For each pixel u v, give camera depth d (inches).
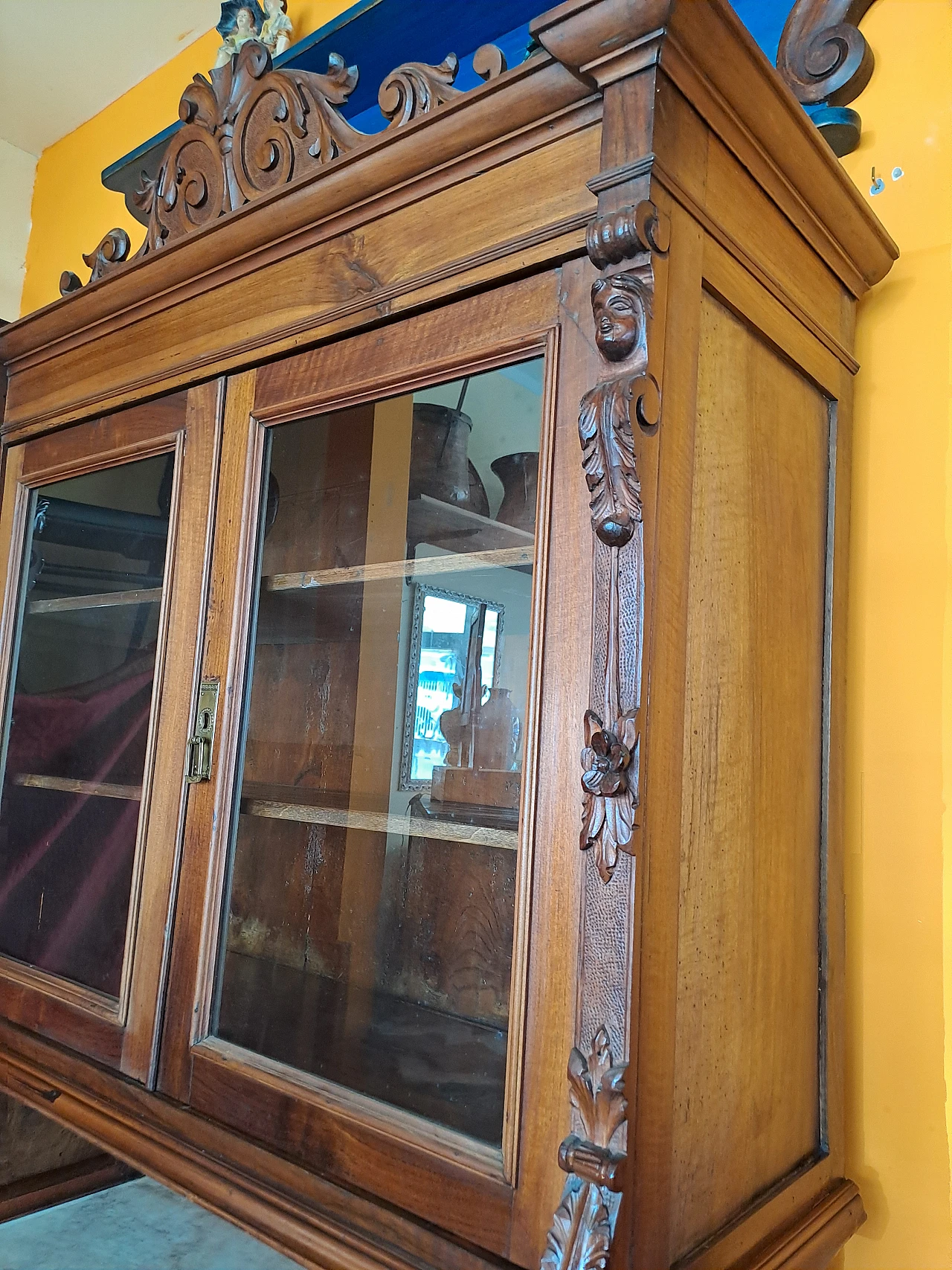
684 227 24.4
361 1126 26.7
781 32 39.7
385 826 29.1
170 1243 44.3
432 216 29.4
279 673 33.3
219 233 35.2
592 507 22.6
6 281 79.9
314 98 33.1
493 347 27.3
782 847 29.5
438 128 28.1
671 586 23.1
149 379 39.4
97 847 38.3
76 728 40.8
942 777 33.2
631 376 22.5
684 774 24.1
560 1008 23.2
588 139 25.7
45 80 72.3
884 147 36.7
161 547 37.9
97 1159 50.4
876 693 34.9
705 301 26.1
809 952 31.0
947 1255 31.1
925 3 36.2
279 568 33.8
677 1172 23.0
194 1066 31.9
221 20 57.9
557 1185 22.4
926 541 34.5
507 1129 23.5
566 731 24.1
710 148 25.9
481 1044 25.1
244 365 35.6
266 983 31.1
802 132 27.9
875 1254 32.4
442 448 28.9
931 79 35.9
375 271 30.9
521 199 27.1
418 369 29.4
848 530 34.9
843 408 35.0
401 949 27.9
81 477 43.1
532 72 25.6
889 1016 33.2
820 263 33.0
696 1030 24.2
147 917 34.9
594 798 21.9
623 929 21.1
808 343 32.2
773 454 30.0
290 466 33.9
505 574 26.4
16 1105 47.2
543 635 24.9
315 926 30.4
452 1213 24.3
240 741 33.8
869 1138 33.0
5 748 44.8
